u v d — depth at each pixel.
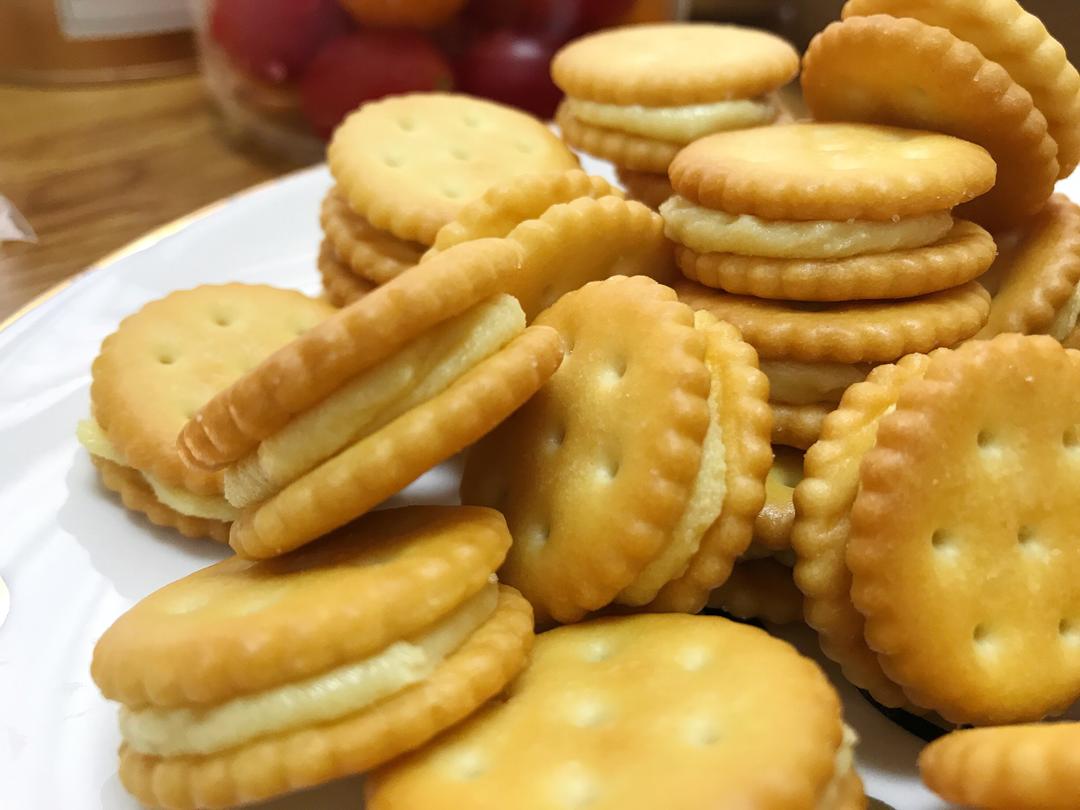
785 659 0.10
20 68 0.27
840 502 0.11
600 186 0.14
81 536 0.14
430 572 0.10
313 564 0.11
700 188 0.13
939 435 0.10
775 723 0.09
